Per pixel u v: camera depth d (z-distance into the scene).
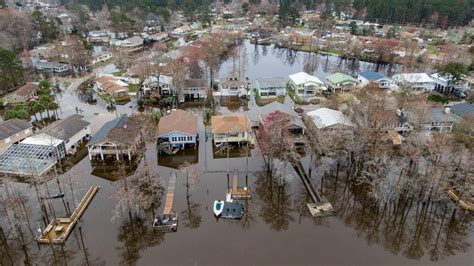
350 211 44.47
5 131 56.16
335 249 38.25
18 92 77.81
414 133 56.75
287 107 76.19
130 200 41.69
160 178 48.62
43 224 40.72
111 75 94.12
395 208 44.69
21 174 48.81
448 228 41.94
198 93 81.06
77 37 122.38
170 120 60.56
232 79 86.94
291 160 52.41
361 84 86.81
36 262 36.47
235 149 57.69
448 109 64.12
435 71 100.69
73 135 56.22
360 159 50.38
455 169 45.94
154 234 39.78
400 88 84.31
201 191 46.88
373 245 39.09
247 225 41.41
